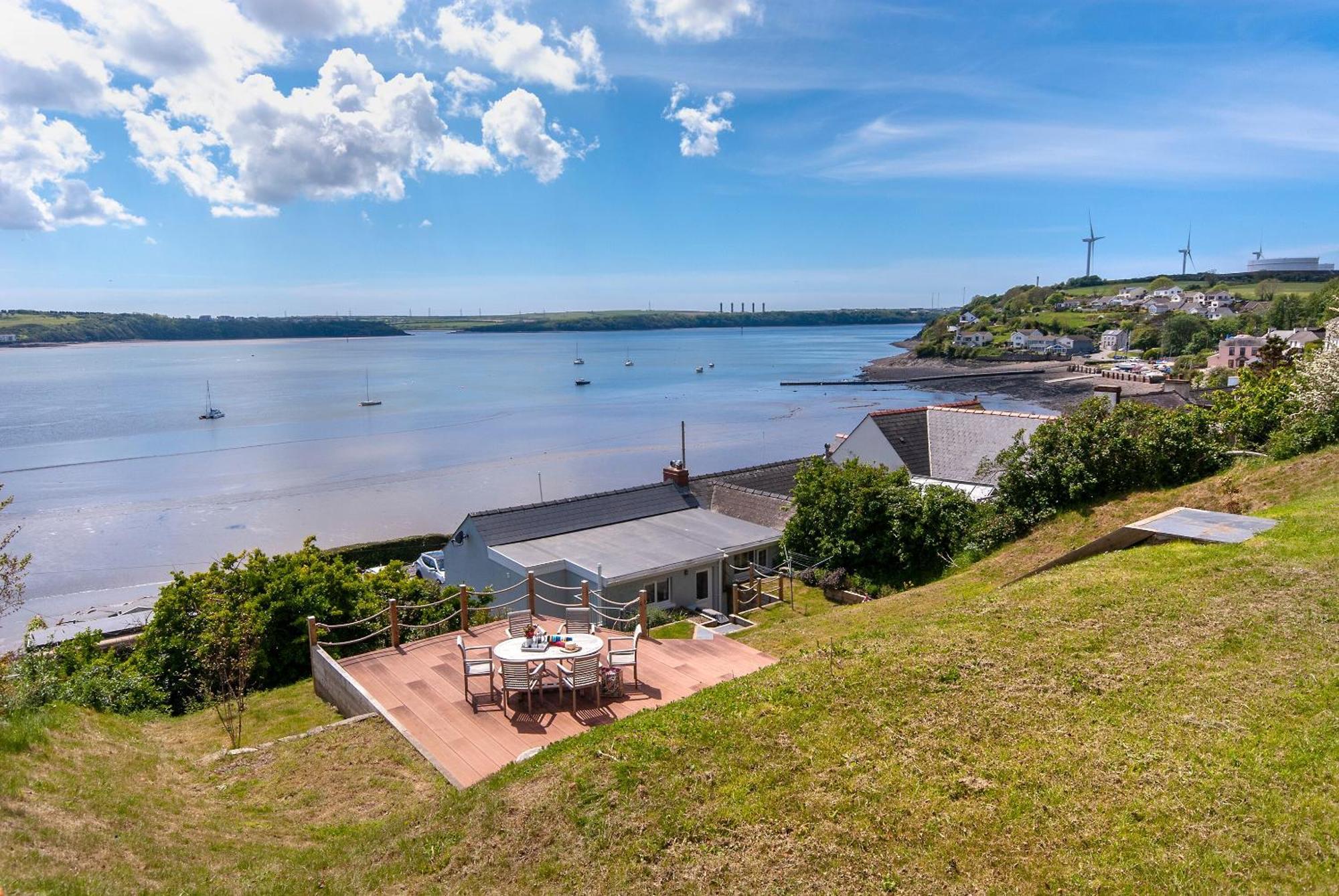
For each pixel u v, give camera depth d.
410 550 40.56
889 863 6.47
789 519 23.89
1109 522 17.16
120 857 7.07
